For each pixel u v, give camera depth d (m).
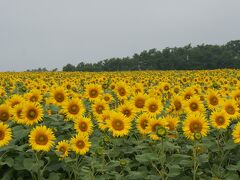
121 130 2.96
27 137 3.08
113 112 3.01
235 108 3.26
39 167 2.59
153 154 2.61
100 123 3.08
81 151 2.62
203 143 2.90
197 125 2.69
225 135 3.26
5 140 2.62
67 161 2.66
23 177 2.78
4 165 2.83
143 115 3.05
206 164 2.95
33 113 2.88
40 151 2.83
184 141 3.16
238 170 2.74
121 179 2.58
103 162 2.64
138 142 3.05
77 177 2.69
